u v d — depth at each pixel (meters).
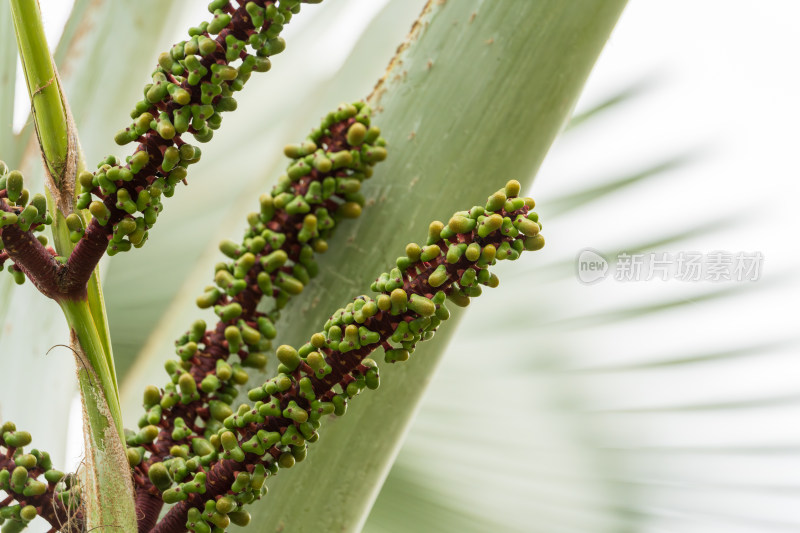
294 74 1.89
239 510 1.28
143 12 1.52
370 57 1.60
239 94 1.89
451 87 1.35
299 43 1.86
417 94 1.36
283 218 1.34
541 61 1.35
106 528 1.26
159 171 1.25
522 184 1.36
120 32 1.52
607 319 1.82
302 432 1.26
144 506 1.29
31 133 1.51
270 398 1.27
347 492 1.35
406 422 1.36
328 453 1.35
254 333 1.33
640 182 1.76
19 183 1.24
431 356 1.36
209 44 1.24
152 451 1.31
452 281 1.25
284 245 1.34
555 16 1.35
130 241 1.26
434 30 1.36
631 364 1.86
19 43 1.27
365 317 1.25
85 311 1.27
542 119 1.35
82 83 1.51
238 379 1.33
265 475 1.27
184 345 1.33
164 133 1.24
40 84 1.27
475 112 1.35
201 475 1.27
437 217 1.35
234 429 1.27
